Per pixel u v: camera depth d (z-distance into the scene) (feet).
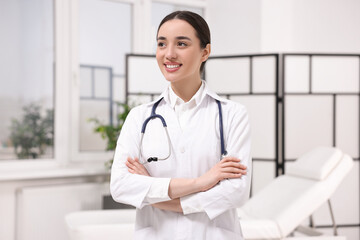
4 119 10.52
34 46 10.82
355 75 10.87
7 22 10.46
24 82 10.73
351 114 10.89
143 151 3.84
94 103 11.71
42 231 10.16
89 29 11.59
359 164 10.97
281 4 12.25
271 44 12.09
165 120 3.85
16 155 10.69
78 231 6.54
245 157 3.71
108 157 11.83
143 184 3.60
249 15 12.24
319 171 7.89
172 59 3.53
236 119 3.83
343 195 11.03
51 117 11.11
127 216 7.66
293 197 7.68
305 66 10.59
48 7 10.97
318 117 10.69
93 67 11.68
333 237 7.44
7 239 10.02
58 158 11.10
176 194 3.54
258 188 10.85
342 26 13.07
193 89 3.86
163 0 12.76
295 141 10.58
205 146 3.70
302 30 12.61
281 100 10.46
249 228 6.77
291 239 7.13
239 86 10.94
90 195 10.76
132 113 4.10
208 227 3.64
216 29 13.33
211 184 3.54
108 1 11.85
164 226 3.69
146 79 10.96
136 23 12.24
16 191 10.21
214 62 11.18
